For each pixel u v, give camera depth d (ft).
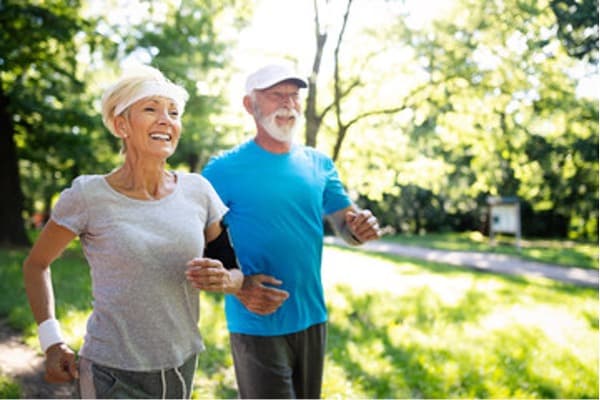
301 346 9.20
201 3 32.24
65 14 38.17
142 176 6.23
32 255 6.25
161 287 6.15
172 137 6.30
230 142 32.63
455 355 17.79
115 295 6.03
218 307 22.81
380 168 30.27
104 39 39.24
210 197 6.89
